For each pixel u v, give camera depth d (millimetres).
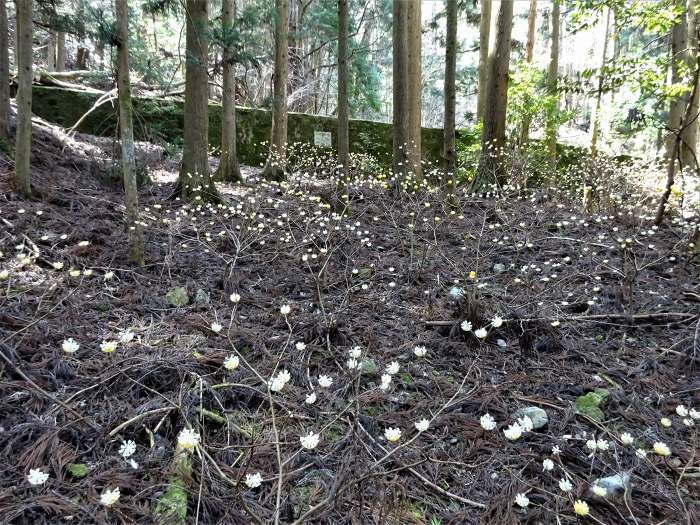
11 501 1420
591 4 5672
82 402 1978
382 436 2021
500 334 3055
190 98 5801
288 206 5906
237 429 1934
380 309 3416
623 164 7801
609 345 3066
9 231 3875
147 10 6355
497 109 8133
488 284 4098
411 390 2430
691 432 2188
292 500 1586
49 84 9422
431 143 11977
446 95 5910
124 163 3559
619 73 5730
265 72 16344
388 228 5688
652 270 4531
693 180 6426
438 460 1794
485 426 1674
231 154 7875
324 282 3775
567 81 6770
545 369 2723
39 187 5031
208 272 3855
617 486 1691
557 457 1892
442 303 3564
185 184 5934
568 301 3766
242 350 2619
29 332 2422
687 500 1737
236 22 7113
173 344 2574
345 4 5582
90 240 4090
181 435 1417
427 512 1613
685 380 2641
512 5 7828
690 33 6695
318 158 9688
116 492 1271
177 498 1482
